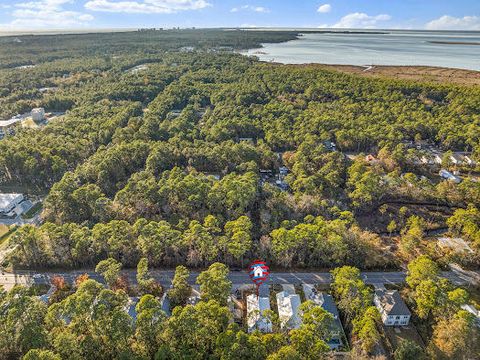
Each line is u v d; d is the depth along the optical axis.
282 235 101.69
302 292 93.19
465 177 160.12
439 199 137.62
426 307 81.38
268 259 103.31
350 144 186.88
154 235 101.06
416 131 199.12
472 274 100.25
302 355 63.44
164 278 97.44
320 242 99.62
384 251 108.62
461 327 72.31
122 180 152.12
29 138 173.12
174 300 86.62
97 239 100.12
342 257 100.62
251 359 62.00
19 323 68.19
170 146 172.00
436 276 88.88
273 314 77.81
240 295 91.69
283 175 157.62
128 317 68.75
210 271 86.81
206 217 113.12
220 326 70.56
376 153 184.25
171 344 65.50
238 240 100.06
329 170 151.88
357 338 77.44
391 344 78.00
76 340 66.19
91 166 146.25
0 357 65.12
